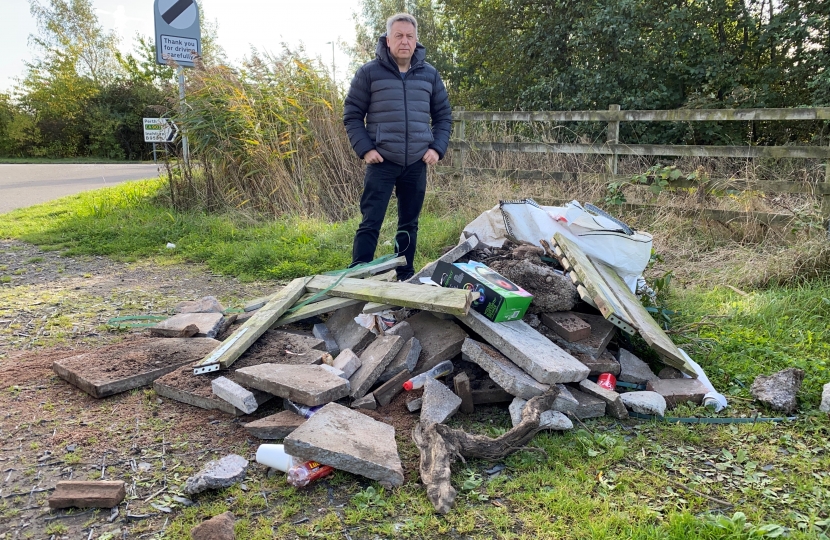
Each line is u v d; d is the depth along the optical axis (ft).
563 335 11.78
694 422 10.23
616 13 38.27
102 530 7.46
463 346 10.78
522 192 26.12
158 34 29.81
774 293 16.24
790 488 8.36
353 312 13.09
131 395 10.93
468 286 11.83
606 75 39.99
